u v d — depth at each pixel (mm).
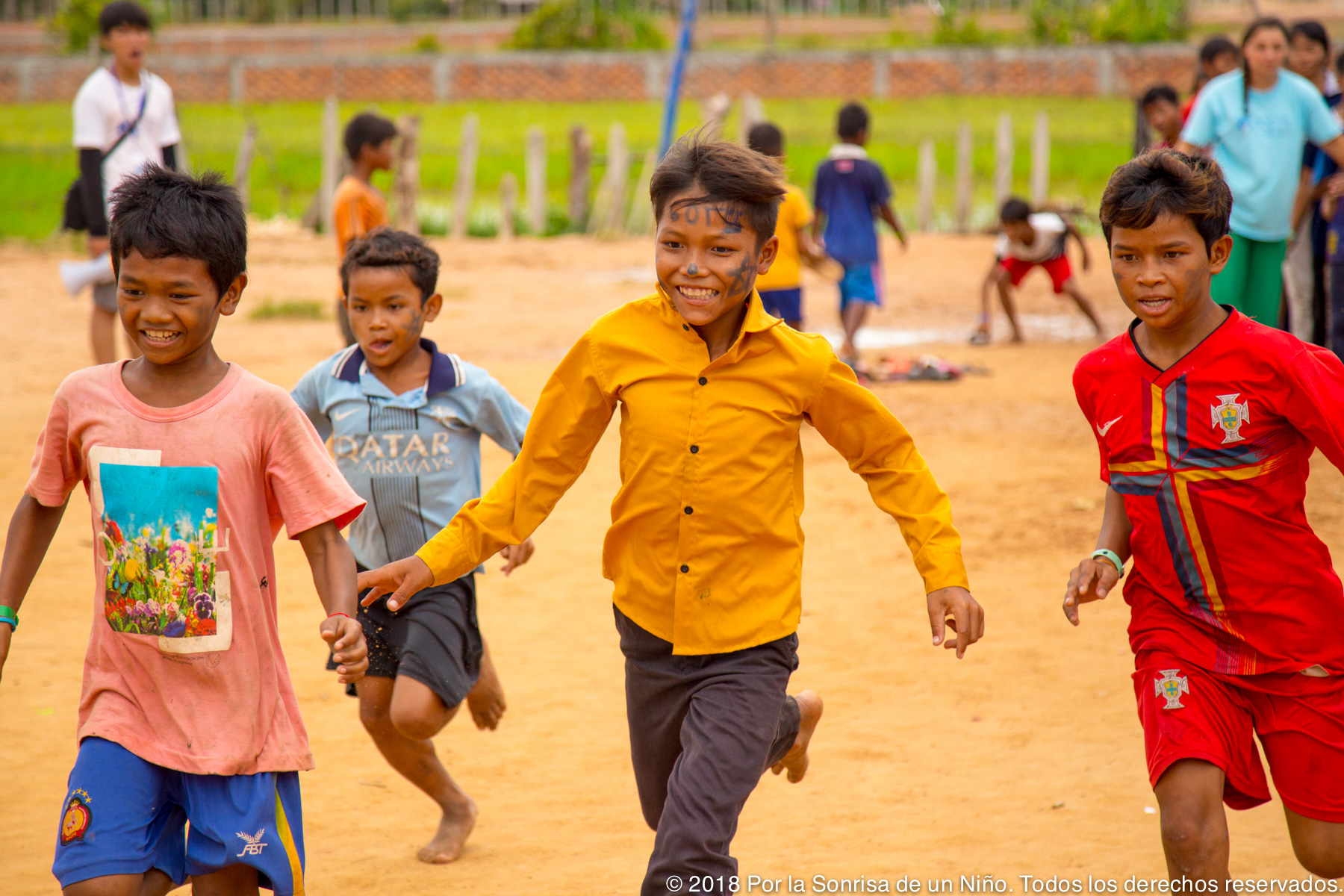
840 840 9227
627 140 73562
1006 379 25328
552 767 10703
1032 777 10180
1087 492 17906
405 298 9188
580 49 96000
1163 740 7023
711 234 6867
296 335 30391
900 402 23391
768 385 7125
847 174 25141
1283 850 8969
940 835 9273
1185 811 6777
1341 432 6973
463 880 8812
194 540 6668
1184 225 7066
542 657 13102
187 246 6504
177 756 6598
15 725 11320
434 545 7305
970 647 12922
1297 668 7156
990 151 67312
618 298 36500
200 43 103938
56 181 59969
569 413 7402
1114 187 7223
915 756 10594
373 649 9086
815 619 13883
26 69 88812
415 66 90875
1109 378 7531
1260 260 16781
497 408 9406
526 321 32438
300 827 6969
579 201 53750
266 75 90312
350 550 7102
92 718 6707
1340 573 14078
